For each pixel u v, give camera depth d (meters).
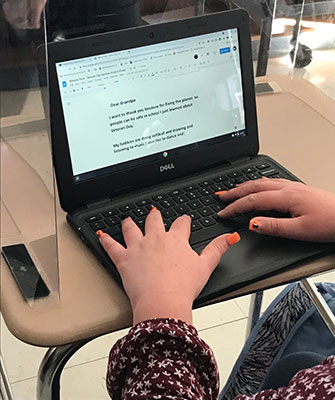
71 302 0.81
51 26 1.18
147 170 0.99
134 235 0.85
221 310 1.80
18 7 0.68
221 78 1.04
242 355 1.21
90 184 0.94
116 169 0.96
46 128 0.75
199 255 0.83
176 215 0.93
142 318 0.74
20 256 0.81
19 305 0.80
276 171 1.05
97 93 0.94
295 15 1.39
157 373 0.69
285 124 1.22
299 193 0.91
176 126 1.01
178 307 0.75
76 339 0.78
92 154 0.94
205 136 1.04
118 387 0.74
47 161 0.76
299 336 1.17
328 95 1.45
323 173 1.08
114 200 0.96
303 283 1.14
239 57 1.06
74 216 0.92
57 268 0.78
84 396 1.57
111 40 0.94
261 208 0.92
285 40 1.42
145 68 0.97
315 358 1.10
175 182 1.01
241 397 0.76
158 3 1.28
